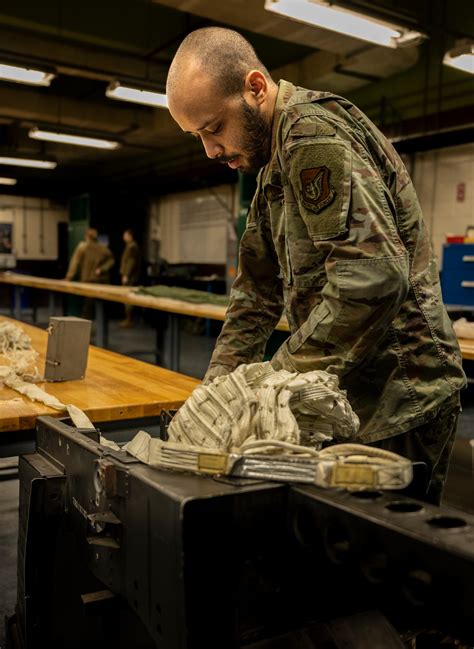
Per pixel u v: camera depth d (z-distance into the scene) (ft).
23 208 47.62
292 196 3.65
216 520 2.10
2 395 5.41
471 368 15.20
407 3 21.38
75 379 6.25
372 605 2.52
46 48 23.07
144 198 45.68
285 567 2.37
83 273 30.94
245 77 3.45
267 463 2.26
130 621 3.20
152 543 2.28
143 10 22.58
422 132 24.40
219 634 2.15
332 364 3.19
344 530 2.07
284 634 2.43
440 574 1.79
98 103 32.17
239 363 4.49
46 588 3.55
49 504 3.42
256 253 4.46
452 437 4.06
